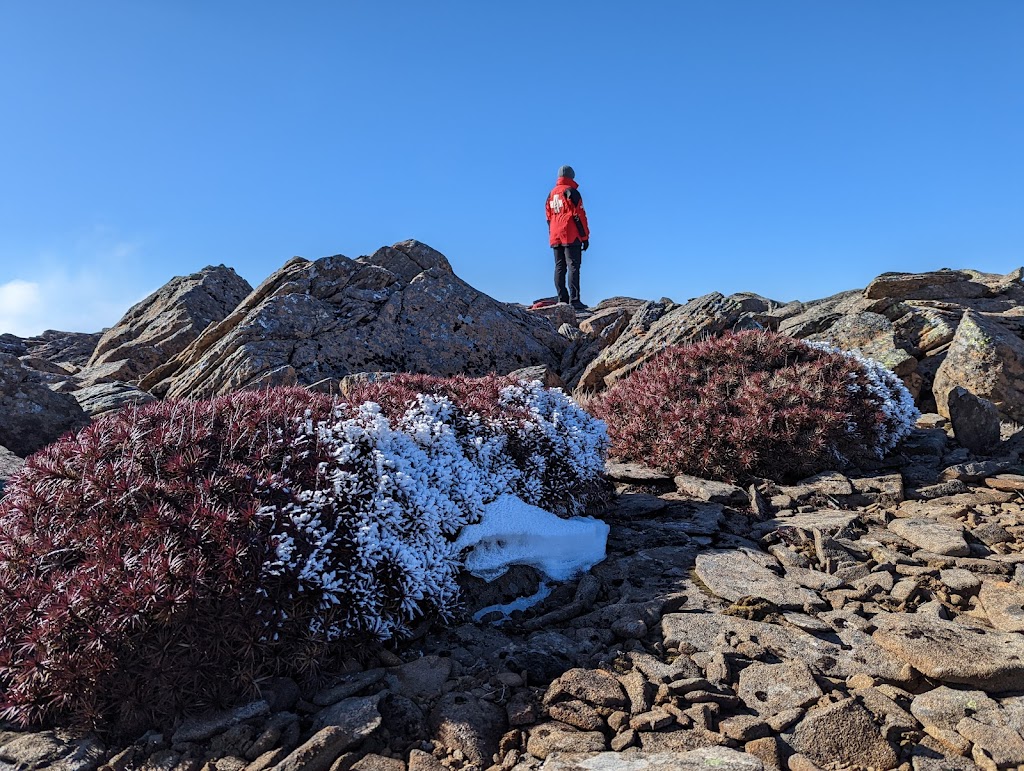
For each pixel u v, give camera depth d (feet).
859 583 15.75
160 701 11.54
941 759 10.12
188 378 37.35
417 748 11.04
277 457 14.40
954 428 26.89
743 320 36.70
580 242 62.75
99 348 55.16
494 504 17.10
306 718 11.81
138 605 11.32
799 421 23.32
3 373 28.63
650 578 16.75
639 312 43.11
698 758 10.03
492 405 19.40
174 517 12.53
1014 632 13.19
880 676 12.16
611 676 12.34
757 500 21.09
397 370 39.06
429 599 14.64
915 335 34.68
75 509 13.25
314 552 12.82
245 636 11.94
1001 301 38.91
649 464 25.21
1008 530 18.37
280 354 36.91
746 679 12.14
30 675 11.43
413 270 51.24
